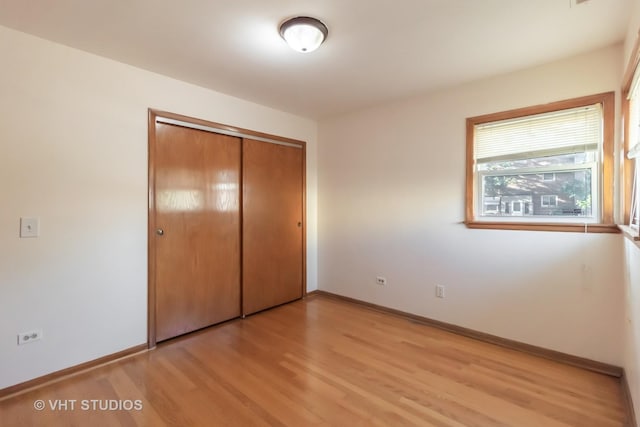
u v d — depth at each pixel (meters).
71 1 1.70
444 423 1.71
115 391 2.01
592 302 2.27
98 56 2.32
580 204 2.36
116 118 2.41
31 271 2.06
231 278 3.26
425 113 3.11
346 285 3.86
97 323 2.34
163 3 1.72
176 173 2.80
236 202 3.29
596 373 2.22
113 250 2.41
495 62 2.42
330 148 3.99
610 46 2.18
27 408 1.85
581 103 2.30
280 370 2.26
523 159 2.59
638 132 1.78
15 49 1.99
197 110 2.90
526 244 2.55
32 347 2.07
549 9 1.76
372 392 2.00
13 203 1.99
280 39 2.09
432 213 3.08
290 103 3.39
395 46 2.18
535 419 1.75
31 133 2.05
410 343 2.71
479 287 2.80
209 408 1.84
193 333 2.92
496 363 2.36
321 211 4.12
